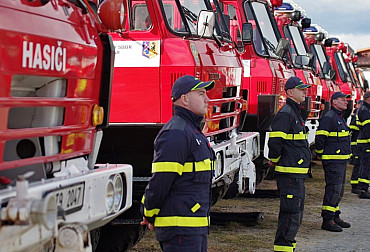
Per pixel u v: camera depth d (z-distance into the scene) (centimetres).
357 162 1141
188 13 610
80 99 373
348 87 1784
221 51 655
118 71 560
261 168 962
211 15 594
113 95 561
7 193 282
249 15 973
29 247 290
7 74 298
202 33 593
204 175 382
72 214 338
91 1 454
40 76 329
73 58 359
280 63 1013
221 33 671
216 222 798
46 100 335
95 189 366
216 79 618
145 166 579
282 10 1246
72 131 367
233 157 678
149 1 559
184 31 572
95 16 407
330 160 793
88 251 312
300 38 1327
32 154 346
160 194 372
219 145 639
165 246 381
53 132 346
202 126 587
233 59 702
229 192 863
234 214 820
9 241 272
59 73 343
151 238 700
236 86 713
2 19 294
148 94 557
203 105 388
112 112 561
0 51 292
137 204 548
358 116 1091
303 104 1099
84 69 376
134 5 561
